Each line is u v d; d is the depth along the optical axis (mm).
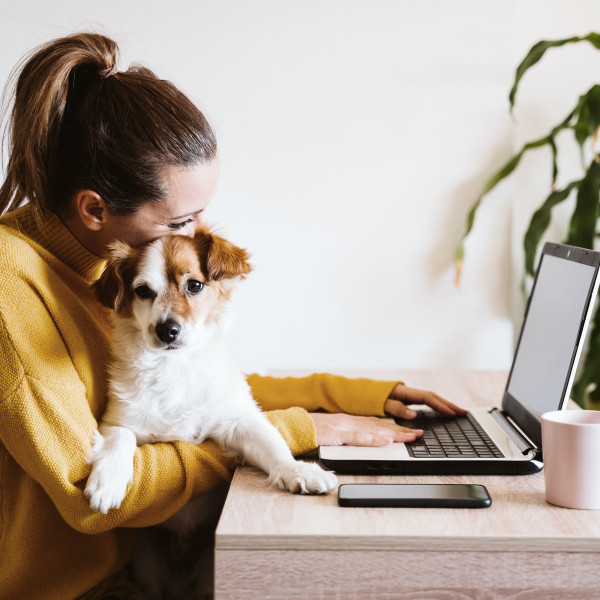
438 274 2418
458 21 2307
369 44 2326
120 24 2322
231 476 1173
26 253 1105
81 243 1235
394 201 2391
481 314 2430
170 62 2346
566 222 2492
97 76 1183
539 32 2467
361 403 1418
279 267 2441
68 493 1022
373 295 2439
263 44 2336
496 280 2412
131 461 1063
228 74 2350
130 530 1260
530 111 2455
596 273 1087
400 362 2463
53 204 1178
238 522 912
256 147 2385
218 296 1301
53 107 1132
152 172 1139
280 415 1242
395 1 2309
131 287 1234
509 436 1241
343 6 2314
